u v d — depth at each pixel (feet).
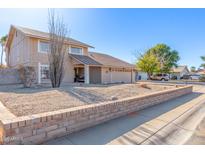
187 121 17.62
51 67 37.27
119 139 12.20
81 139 11.89
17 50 63.16
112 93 28.60
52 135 11.46
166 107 24.52
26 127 10.09
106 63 67.82
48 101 19.92
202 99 33.73
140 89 38.19
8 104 18.17
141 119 17.61
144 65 115.44
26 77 41.78
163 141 12.23
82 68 69.10
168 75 140.97
